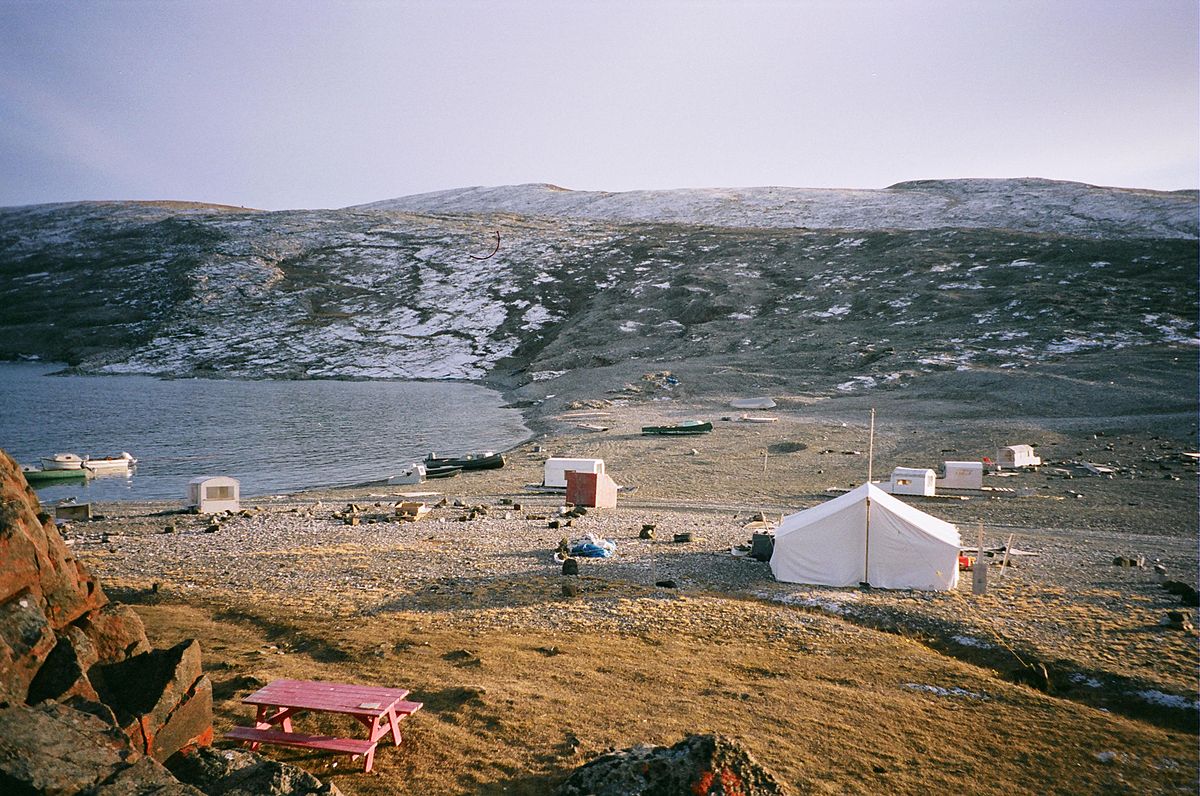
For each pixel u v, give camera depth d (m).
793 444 66.69
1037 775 12.04
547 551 30.53
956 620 21.30
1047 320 122.38
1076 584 25.70
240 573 26.08
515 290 186.62
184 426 93.38
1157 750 13.16
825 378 107.81
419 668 15.52
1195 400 78.75
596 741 11.90
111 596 22.53
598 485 45.22
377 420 99.19
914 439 67.50
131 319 187.75
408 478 56.88
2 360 173.12
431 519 40.34
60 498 53.78
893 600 23.45
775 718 13.52
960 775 11.84
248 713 12.45
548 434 81.06
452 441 82.44
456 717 12.68
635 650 17.59
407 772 10.65
